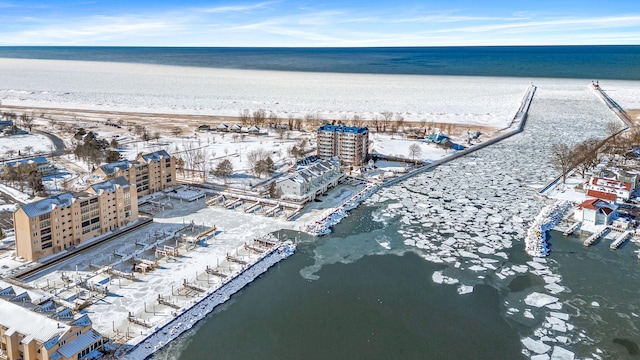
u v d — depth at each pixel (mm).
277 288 114125
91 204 133500
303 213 160625
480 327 100500
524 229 150000
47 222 122062
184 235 138625
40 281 112812
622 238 138750
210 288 111562
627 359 91188
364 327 99875
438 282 118000
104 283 113250
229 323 100312
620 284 116750
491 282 118312
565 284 117000
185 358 89375
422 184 196250
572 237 143125
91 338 87750
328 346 93625
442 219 158375
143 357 88875
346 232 147375
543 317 104000
